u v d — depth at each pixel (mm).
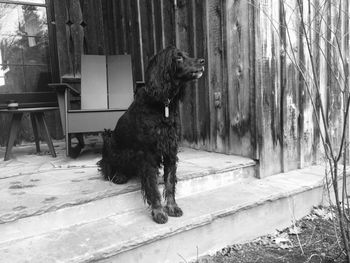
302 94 3385
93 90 3951
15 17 4457
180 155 3514
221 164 3045
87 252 1857
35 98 4617
